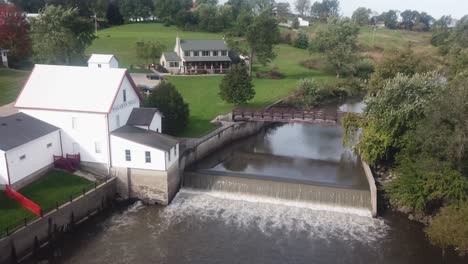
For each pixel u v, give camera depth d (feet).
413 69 225.76
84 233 137.39
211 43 377.09
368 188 159.94
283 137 245.45
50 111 158.92
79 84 165.37
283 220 147.02
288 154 213.05
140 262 123.13
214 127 218.18
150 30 544.62
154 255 126.52
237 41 370.94
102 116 155.22
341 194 155.33
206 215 150.41
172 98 200.95
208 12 562.25
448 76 217.97
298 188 158.71
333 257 126.31
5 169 135.44
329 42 381.40
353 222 145.38
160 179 155.94
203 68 368.48
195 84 317.83
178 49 375.66
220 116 233.35
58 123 159.94
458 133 131.75
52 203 136.56
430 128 139.64
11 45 311.88
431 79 162.81
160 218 148.05
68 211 136.26
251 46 356.59
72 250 128.06
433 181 138.72
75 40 304.50
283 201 160.56
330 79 366.43
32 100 162.09
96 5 561.43
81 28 316.40
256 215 150.41
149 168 155.94
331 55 377.91
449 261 124.57
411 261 124.67
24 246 121.80
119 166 159.02
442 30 495.00
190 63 364.38
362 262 124.26
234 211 153.28
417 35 650.43
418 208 143.54
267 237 136.56
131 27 561.02
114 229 140.36
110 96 159.12
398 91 161.17
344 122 187.11
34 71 171.63
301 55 477.77
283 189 160.66
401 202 148.46
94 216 148.15
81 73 169.07
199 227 142.31
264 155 210.38
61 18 301.22
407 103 159.43
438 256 127.03
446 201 141.49
